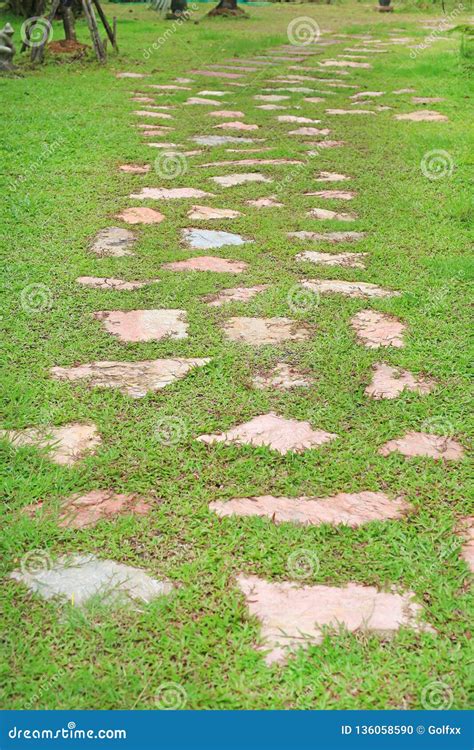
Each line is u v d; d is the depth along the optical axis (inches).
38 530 106.9
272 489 117.3
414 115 404.2
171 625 92.2
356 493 116.6
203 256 210.5
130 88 463.8
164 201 258.1
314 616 93.4
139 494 115.6
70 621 91.5
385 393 144.4
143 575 99.7
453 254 213.5
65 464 122.3
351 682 85.0
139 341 162.2
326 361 154.9
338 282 194.1
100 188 269.4
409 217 245.8
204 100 436.5
